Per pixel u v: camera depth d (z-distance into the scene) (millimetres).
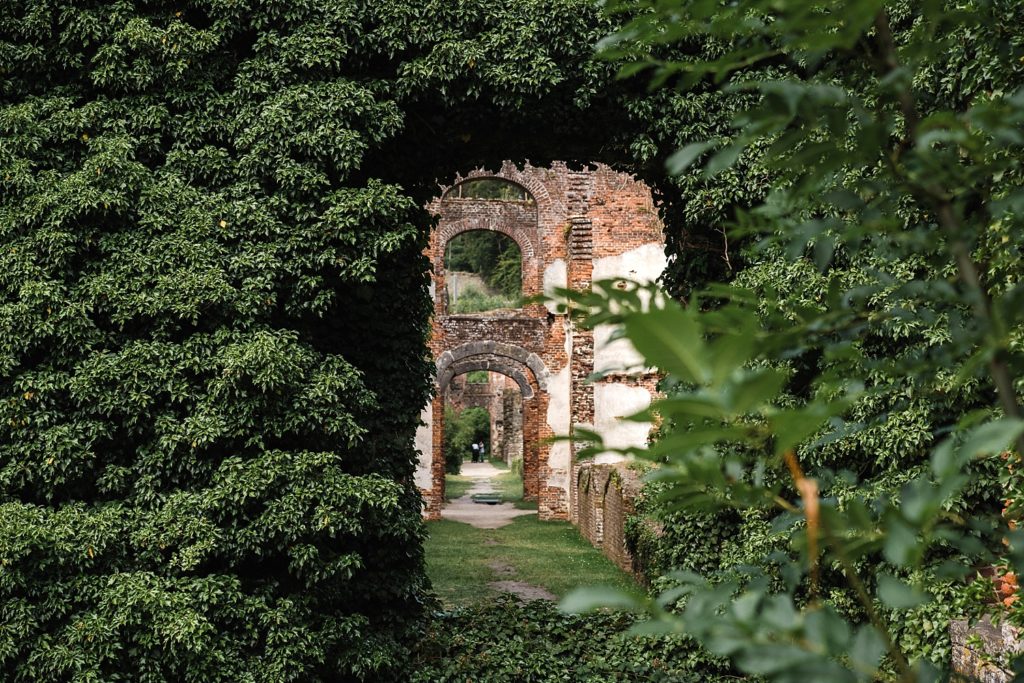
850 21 1238
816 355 7609
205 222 8586
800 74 8914
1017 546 1340
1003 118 1307
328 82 9148
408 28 9305
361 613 9117
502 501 26125
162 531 7812
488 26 9430
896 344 5961
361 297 9438
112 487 7961
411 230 8984
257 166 8867
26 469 7801
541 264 22172
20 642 7262
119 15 8945
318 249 8906
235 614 7754
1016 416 1302
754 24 1403
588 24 9344
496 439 45969
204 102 9078
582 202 19781
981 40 4855
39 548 7293
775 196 1646
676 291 10156
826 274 7336
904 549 991
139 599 7344
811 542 1142
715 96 9469
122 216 8570
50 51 8891
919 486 1156
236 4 9156
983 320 1408
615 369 1377
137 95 8961
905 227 3715
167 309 8281
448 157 10023
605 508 16875
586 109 9531
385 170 9734
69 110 8742
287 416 8328
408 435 9906
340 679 8586
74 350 8180
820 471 1694
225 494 7859
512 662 8867
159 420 8109
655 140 9703
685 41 9484
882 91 1597
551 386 21938
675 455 1275
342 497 8141
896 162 1474
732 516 9352
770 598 1030
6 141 8461
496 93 9352
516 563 15672
